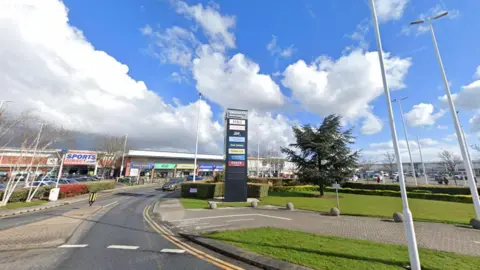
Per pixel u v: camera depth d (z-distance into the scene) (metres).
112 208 15.88
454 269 4.79
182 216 12.64
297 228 9.31
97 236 8.12
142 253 6.29
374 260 5.29
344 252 5.86
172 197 23.66
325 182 24.33
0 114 16.33
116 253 6.26
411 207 16.52
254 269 5.17
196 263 5.55
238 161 20.11
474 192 10.70
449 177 61.09
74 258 5.80
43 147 20.25
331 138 25.14
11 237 7.65
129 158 54.50
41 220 10.99
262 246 6.45
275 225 9.95
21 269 5.06
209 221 11.10
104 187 31.80
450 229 9.21
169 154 58.69
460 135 11.69
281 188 31.59
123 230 9.16
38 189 19.39
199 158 62.72
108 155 48.72
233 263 5.54
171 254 6.21
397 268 4.83
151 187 39.91
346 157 24.88
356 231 8.80
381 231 8.82
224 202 19.05
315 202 19.47
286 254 5.73
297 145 26.41
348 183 32.22
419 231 8.84
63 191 21.19
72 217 11.93
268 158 71.38
